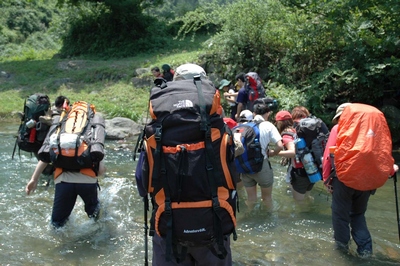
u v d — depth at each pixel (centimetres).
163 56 1789
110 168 777
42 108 621
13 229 493
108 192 631
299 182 584
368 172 400
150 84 1477
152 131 290
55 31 2998
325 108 1117
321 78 1088
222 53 1371
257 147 541
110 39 2138
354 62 1100
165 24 2188
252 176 566
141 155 305
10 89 1609
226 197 287
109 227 506
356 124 408
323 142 547
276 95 1125
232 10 1338
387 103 1114
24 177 706
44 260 421
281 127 603
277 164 817
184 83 305
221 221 284
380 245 460
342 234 440
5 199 598
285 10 1275
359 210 444
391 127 1016
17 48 2755
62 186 476
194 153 284
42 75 1739
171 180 282
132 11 2148
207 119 288
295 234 490
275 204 594
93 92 1504
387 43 1029
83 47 2170
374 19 1079
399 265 413
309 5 1127
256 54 1318
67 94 1499
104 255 435
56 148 459
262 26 1307
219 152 288
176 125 288
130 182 687
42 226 505
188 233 282
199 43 1986
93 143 467
